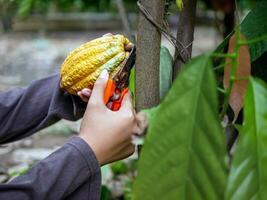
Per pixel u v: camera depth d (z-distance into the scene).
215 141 0.74
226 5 2.18
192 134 0.74
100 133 1.04
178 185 0.74
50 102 1.42
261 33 1.12
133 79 1.21
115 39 1.14
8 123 1.46
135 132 1.04
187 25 1.19
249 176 0.73
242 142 0.75
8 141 1.52
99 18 8.97
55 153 1.10
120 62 1.11
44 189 1.05
